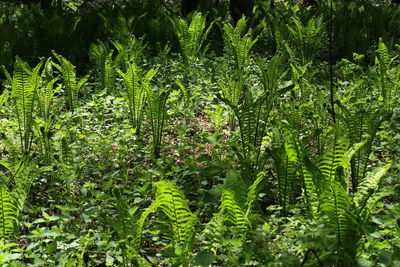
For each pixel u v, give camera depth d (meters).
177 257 2.48
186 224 2.55
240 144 4.30
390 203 3.59
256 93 4.83
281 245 2.58
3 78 6.07
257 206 3.21
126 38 6.97
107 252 2.75
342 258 2.32
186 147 4.23
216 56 7.98
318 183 2.68
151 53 7.61
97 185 3.40
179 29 6.83
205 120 5.33
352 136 3.49
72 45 7.03
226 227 2.69
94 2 14.54
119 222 2.60
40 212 3.45
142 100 4.64
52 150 3.80
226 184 2.82
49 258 2.62
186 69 6.61
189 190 3.63
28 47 6.82
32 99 4.16
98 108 4.83
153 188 3.42
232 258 2.38
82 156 4.04
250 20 8.71
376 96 5.46
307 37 7.13
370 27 8.95
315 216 2.75
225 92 4.89
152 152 4.30
